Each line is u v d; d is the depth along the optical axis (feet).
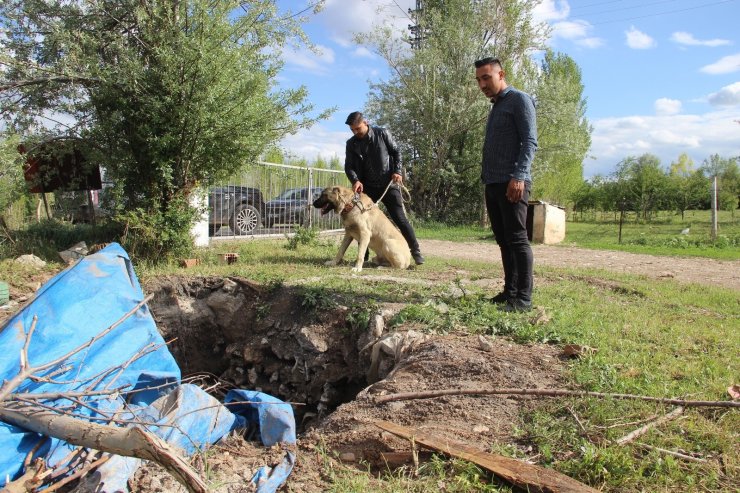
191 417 10.66
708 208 109.29
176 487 8.85
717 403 10.23
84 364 10.64
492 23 73.00
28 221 33.63
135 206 27.07
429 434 9.73
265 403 11.42
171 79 24.08
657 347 14.75
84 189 29.09
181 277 22.40
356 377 18.11
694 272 32.17
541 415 10.47
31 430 8.86
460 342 14.90
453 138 78.23
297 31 26.78
